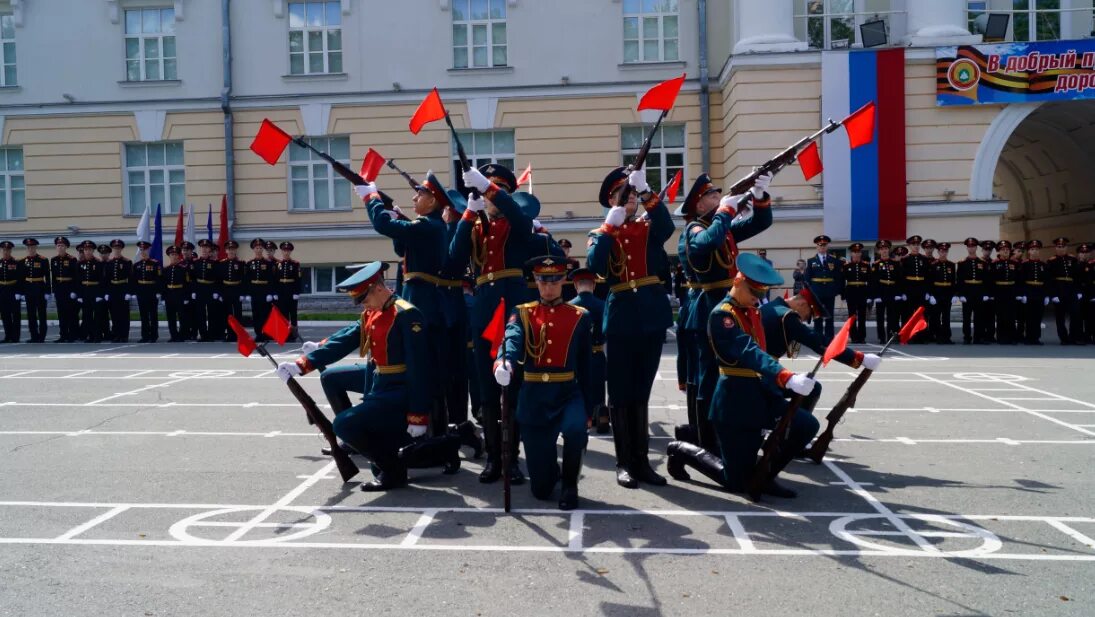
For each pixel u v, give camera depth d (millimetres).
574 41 24484
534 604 4941
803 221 22328
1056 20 23500
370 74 24875
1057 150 29016
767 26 22422
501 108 24703
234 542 5973
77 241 25656
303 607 4914
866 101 21953
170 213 25672
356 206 25000
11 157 26188
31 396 11930
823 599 4988
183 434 9445
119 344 19672
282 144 8023
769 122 22359
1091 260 18812
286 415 10500
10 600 5016
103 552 5793
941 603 4930
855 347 18031
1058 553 5691
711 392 7434
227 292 20047
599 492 7219
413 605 4934
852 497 6969
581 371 7098
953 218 22188
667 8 24531
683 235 7902
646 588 5156
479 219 7660
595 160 24609
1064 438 9031
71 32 25531
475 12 24781
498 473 7586
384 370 7270
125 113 25438
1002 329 18797
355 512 6656
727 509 6688
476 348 7621
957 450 8523
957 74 21797
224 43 24922
